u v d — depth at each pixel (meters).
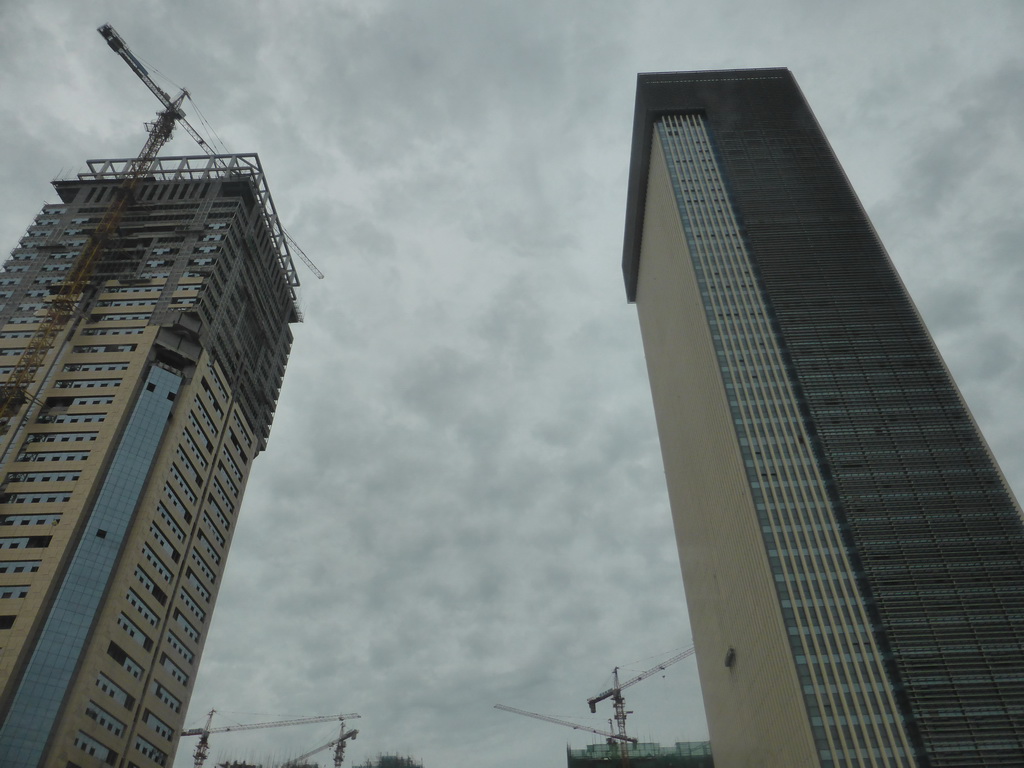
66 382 140.75
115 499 126.69
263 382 183.00
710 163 196.12
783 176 191.38
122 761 118.44
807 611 122.75
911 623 120.62
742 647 140.00
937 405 147.62
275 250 196.38
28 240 167.50
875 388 150.25
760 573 130.50
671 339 196.12
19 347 146.62
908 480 137.50
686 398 181.50
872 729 111.56
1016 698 113.19
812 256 173.00
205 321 154.12
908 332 159.12
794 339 158.00
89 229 168.50
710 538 162.75
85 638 114.19
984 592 123.94
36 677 108.50
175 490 138.75
